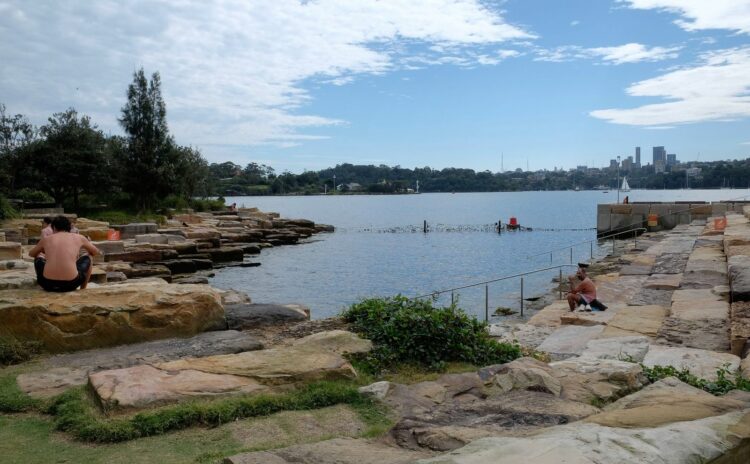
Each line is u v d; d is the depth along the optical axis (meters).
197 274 30.34
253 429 5.32
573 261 34.12
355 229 64.62
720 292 15.18
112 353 7.51
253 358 6.88
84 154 46.03
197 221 52.44
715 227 30.34
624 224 48.56
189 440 5.08
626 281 19.83
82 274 8.88
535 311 18.92
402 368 7.67
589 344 11.16
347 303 22.41
